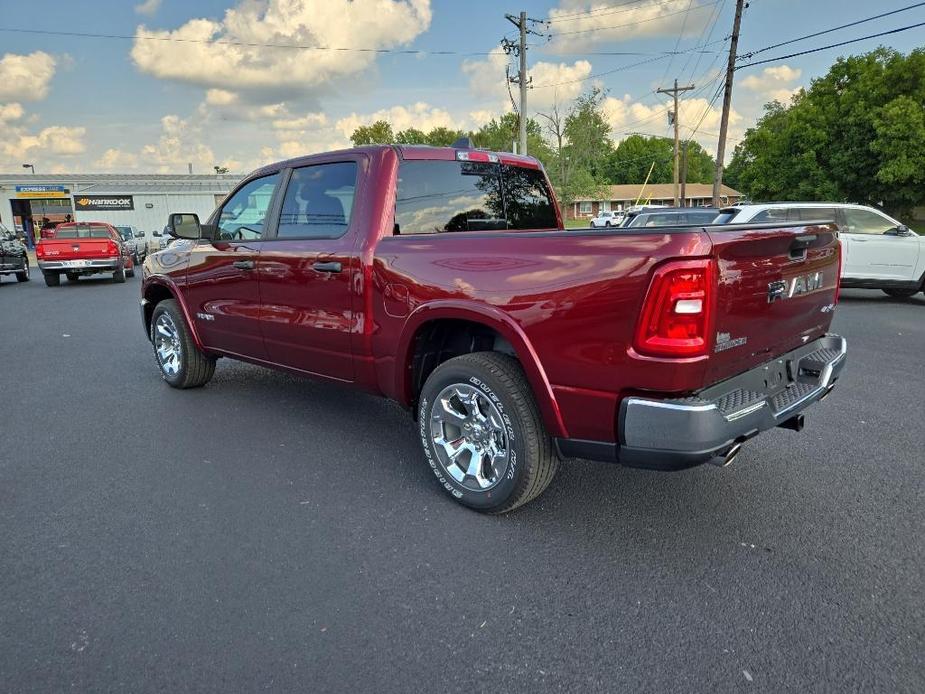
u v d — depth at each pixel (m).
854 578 2.73
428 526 3.22
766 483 3.70
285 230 4.30
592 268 2.66
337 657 2.28
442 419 3.41
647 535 3.12
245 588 2.70
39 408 5.26
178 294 5.36
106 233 19.14
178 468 3.97
